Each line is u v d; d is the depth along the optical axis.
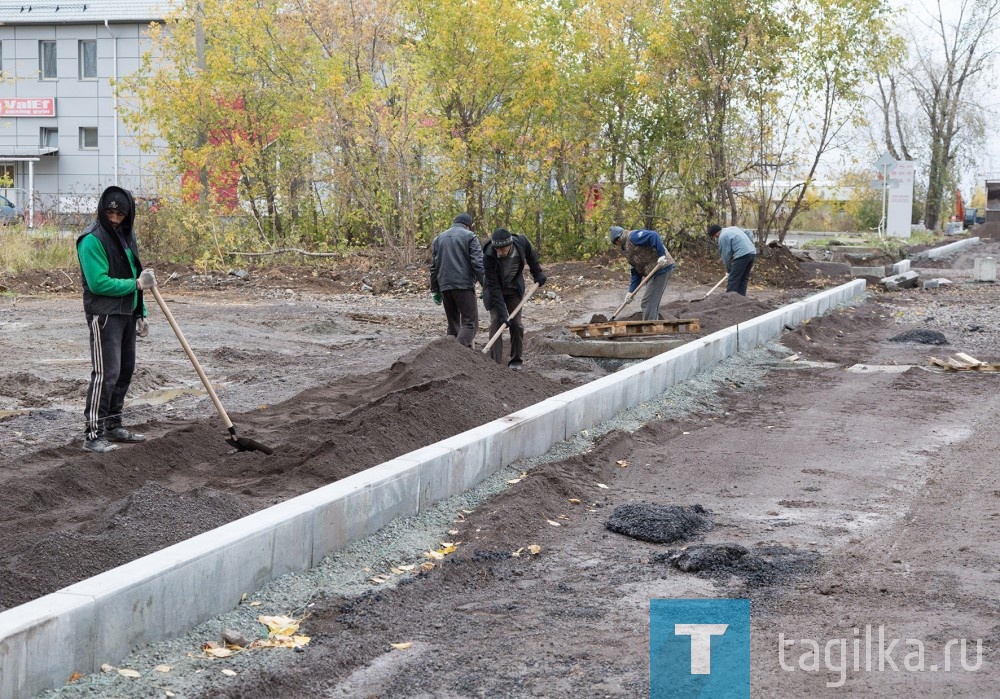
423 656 4.54
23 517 6.13
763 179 25.94
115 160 45.31
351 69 25.19
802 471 7.95
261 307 18.89
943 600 5.16
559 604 5.21
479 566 5.75
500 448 7.46
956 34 52.97
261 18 25.86
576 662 4.47
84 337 14.27
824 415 10.10
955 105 53.81
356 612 5.02
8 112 45.53
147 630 4.46
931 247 39.94
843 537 6.28
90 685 4.08
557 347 12.84
